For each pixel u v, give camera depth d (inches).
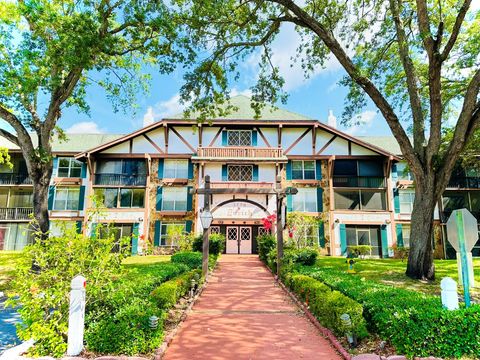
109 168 968.3
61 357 195.6
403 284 381.7
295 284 369.7
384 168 975.0
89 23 403.2
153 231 914.1
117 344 199.2
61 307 217.6
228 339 233.9
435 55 394.3
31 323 207.9
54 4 458.6
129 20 442.3
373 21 478.6
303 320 281.4
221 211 904.9
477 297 334.6
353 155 959.6
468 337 193.2
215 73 522.0
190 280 376.8
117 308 227.8
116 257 244.4
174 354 206.8
